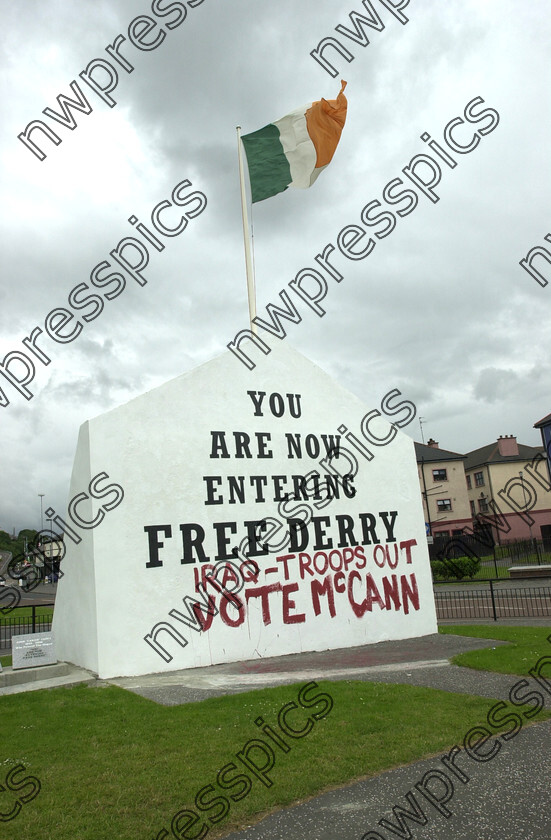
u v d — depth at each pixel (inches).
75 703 311.9
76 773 215.5
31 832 173.6
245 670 402.0
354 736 245.3
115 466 414.9
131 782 206.2
